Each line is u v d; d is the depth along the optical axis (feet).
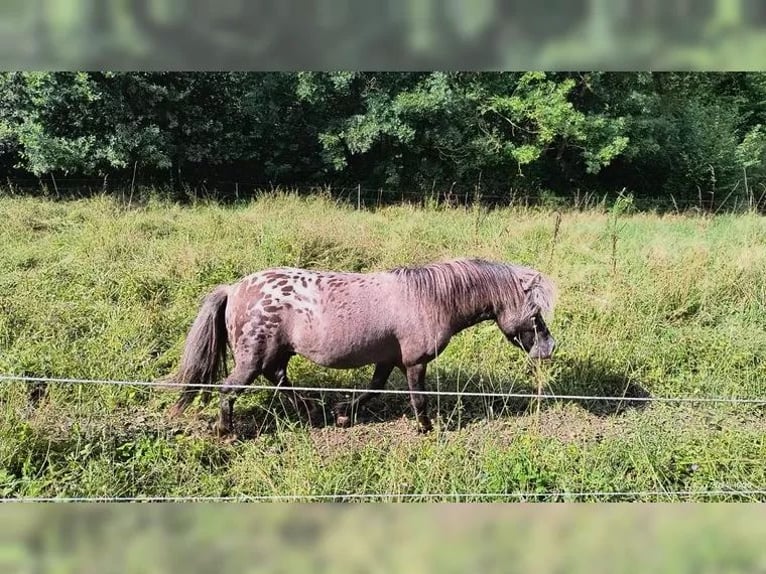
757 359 18.93
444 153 51.19
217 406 15.65
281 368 15.06
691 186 58.80
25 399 14.64
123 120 40.50
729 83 64.75
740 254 25.82
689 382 17.97
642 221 39.06
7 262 22.93
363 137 47.06
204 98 45.32
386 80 48.85
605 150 52.75
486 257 25.32
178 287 21.18
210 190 45.27
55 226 28.35
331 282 14.43
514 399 16.84
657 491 12.92
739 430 15.51
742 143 59.98
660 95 60.44
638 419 15.99
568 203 52.54
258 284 14.39
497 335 19.24
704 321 21.57
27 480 12.32
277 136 48.24
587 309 20.84
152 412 15.31
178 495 12.52
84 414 14.62
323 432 15.23
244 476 13.12
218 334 14.69
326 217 30.94
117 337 17.85
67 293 20.43
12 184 40.22
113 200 33.60
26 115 39.24
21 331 17.71
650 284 22.71
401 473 12.93
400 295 14.42
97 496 12.10
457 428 15.47
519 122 53.88
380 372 15.67
